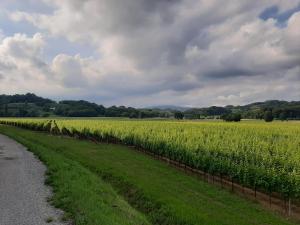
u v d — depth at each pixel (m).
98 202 15.39
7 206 14.67
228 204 19.39
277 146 33.25
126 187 21.20
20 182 19.59
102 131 55.22
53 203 15.09
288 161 24.92
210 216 15.67
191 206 17.09
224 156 28.14
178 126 59.97
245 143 34.31
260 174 21.59
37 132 75.12
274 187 20.45
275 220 16.94
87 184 19.31
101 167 27.44
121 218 13.75
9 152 34.00
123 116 186.62
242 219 16.08
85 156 34.47
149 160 35.00
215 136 39.19
